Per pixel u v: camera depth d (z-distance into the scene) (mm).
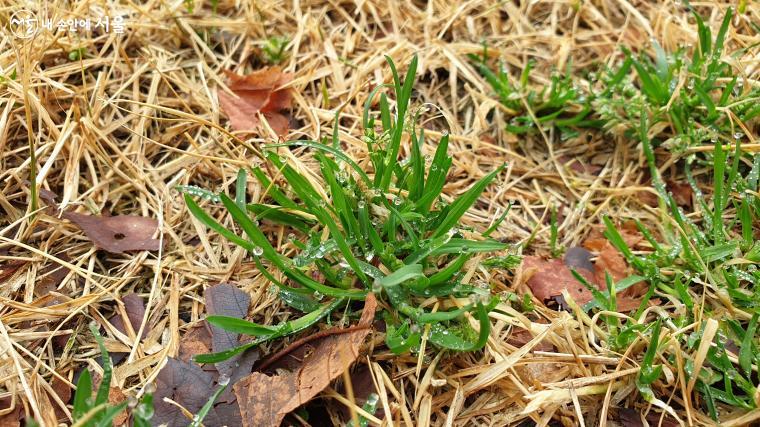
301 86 542
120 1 558
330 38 565
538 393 427
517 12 584
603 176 527
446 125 539
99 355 444
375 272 440
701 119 519
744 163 515
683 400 442
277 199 464
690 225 487
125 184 497
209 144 513
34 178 467
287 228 485
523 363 437
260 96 531
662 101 521
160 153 512
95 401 399
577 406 426
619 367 437
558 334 456
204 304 461
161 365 437
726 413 438
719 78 520
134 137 510
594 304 465
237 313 453
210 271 470
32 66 496
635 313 466
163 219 485
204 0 572
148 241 476
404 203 461
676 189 519
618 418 438
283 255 458
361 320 426
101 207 487
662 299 476
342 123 530
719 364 439
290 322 438
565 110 542
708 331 425
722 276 469
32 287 457
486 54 557
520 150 539
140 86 533
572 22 586
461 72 559
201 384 430
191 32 552
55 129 493
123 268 469
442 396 437
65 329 449
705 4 576
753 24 551
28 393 416
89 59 530
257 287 465
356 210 459
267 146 450
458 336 439
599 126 540
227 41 560
